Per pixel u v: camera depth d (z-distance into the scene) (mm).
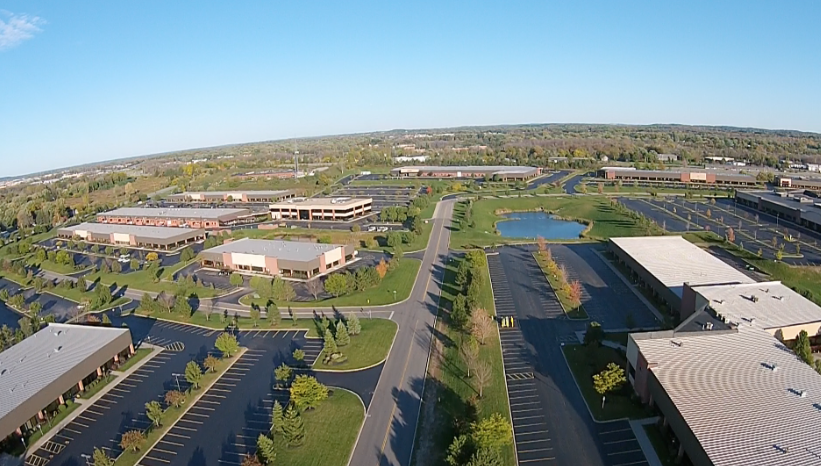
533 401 58156
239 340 79312
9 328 91875
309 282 105938
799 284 94250
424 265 114375
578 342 72375
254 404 60938
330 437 53375
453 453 45719
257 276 108250
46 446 55469
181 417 59031
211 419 58344
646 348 57656
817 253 110062
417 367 67438
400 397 60469
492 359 68562
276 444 52781
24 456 53938
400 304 90562
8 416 55375
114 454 53281
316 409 58531
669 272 89375
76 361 67125
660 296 85125
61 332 77188
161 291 106812
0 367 66812
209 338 81125
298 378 58938
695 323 65375
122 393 65688
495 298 91125
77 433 57500
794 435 41969
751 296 72062
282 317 87750
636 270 96625
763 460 39438
